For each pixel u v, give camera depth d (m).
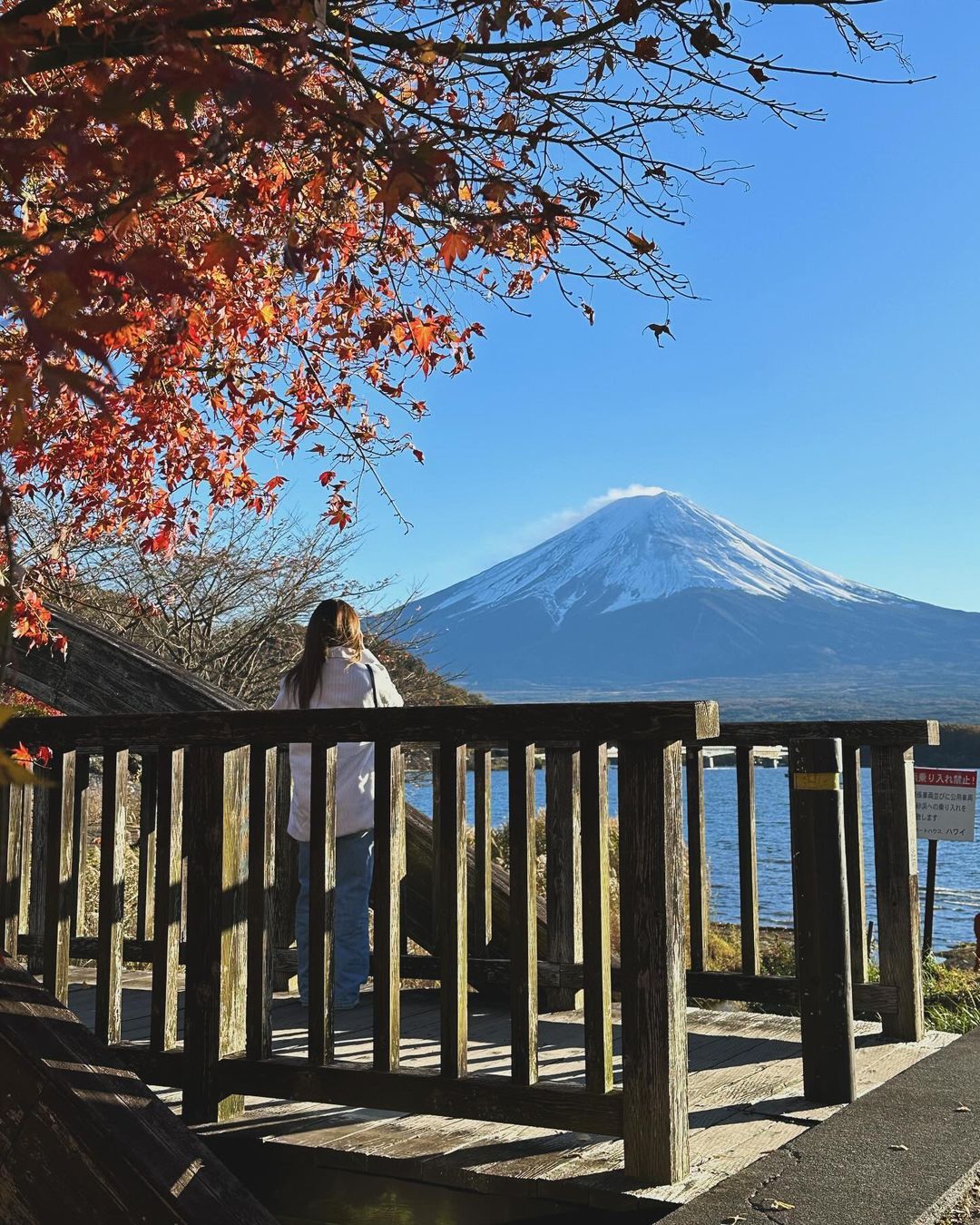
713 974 4.71
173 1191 2.45
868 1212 2.22
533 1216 2.81
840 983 3.43
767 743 4.70
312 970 3.21
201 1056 3.31
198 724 3.39
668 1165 2.71
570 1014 4.99
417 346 5.08
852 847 4.49
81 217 3.02
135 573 11.24
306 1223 3.09
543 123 3.62
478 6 3.40
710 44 3.28
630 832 2.79
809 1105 3.40
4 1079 2.64
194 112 1.92
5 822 3.79
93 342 1.48
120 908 3.56
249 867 3.32
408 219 3.71
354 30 3.09
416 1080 3.02
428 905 5.92
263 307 5.38
